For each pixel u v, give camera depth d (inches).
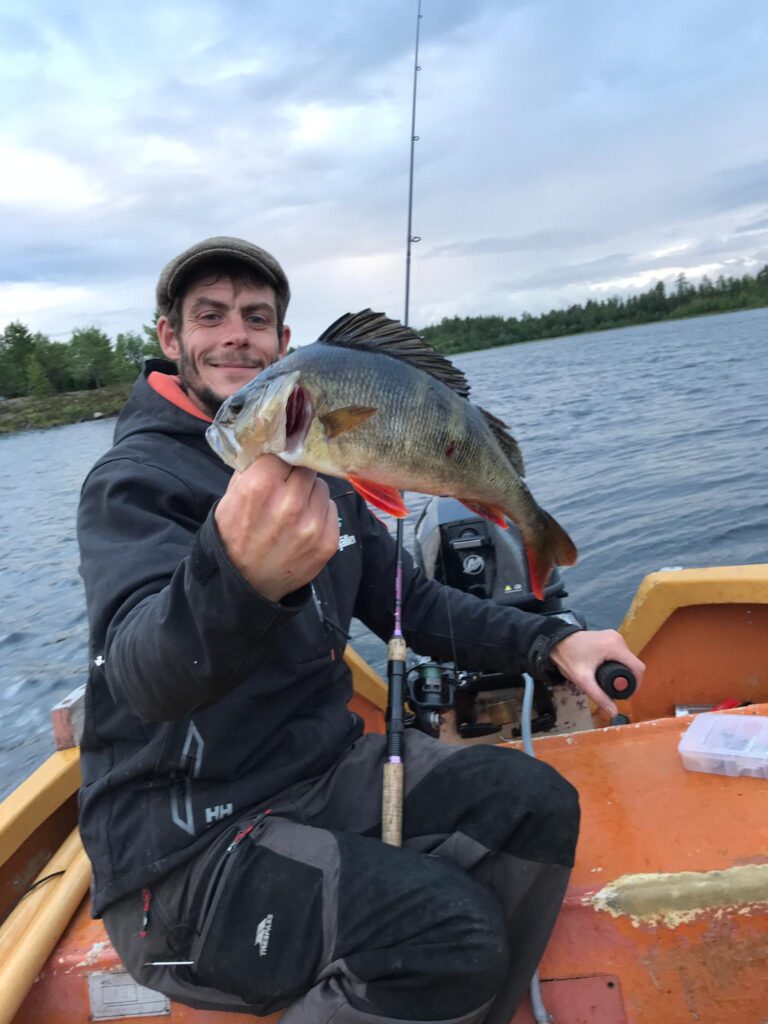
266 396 56.0
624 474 418.0
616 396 839.7
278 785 72.9
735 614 128.2
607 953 70.7
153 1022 71.6
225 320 96.5
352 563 94.9
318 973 61.9
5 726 238.4
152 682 58.8
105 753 72.5
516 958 67.4
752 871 71.3
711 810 82.6
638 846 77.9
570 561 87.6
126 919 67.8
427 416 67.7
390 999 59.1
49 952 73.3
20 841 93.4
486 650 97.7
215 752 69.6
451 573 149.4
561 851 67.4
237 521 54.6
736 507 319.3
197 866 66.4
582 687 88.9
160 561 69.2
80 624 334.6
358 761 77.5
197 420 85.4
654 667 133.3
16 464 1228.5
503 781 70.1
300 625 79.6
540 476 446.6
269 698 75.0
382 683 140.6
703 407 645.3
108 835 69.2
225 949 63.3
